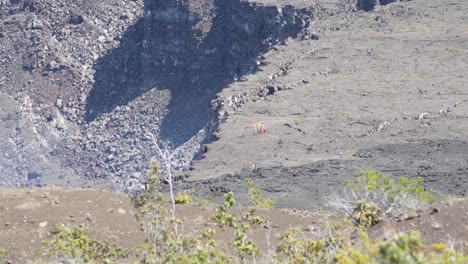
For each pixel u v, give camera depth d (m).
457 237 48.91
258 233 57.59
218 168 119.25
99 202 57.22
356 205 59.06
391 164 106.31
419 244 30.05
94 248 49.50
